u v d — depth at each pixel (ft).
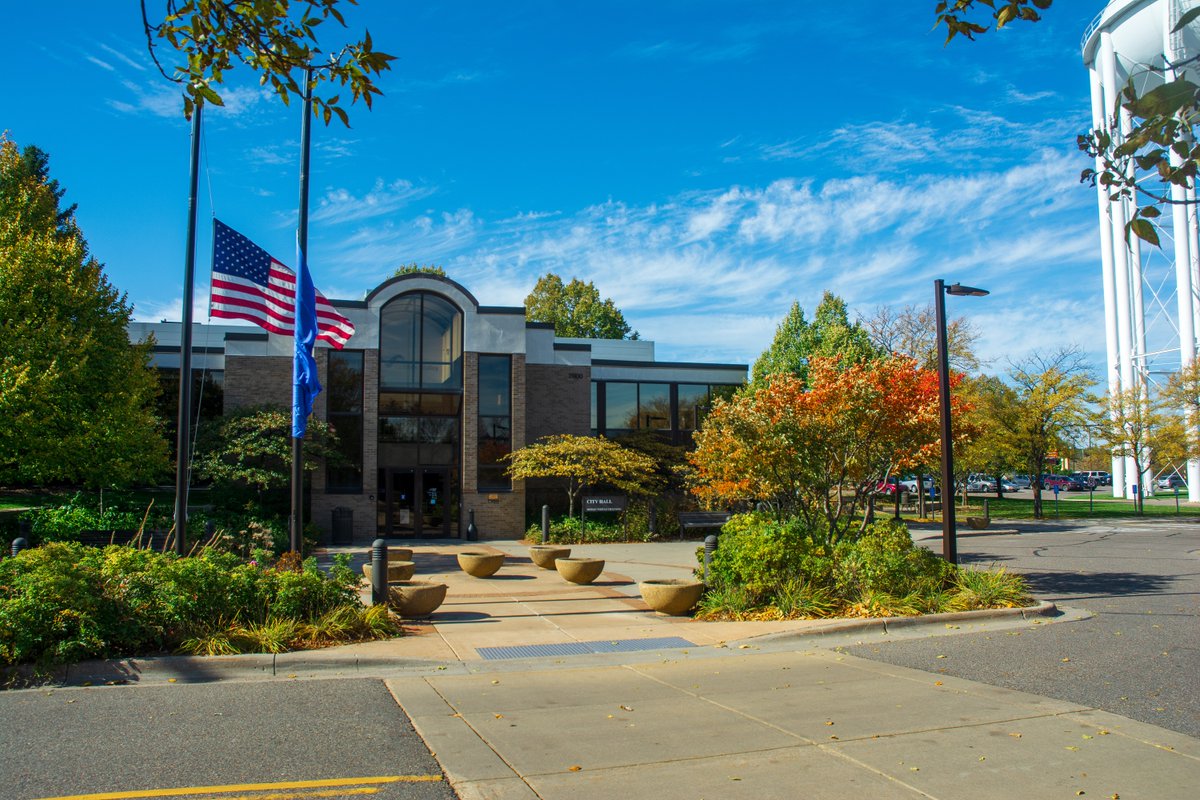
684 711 24.56
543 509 85.40
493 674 29.99
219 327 112.98
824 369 50.26
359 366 90.99
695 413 108.78
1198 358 126.52
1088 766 19.43
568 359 103.24
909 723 23.06
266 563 55.93
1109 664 30.45
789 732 22.29
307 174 44.83
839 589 41.24
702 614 41.01
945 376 47.70
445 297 93.61
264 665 30.09
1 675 27.78
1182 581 53.62
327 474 89.04
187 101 16.71
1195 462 150.71
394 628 36.27
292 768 19.20
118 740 21.29
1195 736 21.79
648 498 95.91
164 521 69.56
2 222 72.18
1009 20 13.96
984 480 203.72
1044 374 123.75
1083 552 73.72
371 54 16.28
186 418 39.73
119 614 30.71
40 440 64.80
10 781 18.15
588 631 37.68
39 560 31.09
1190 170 11.85
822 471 48.88
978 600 41.52
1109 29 137.08
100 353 71.31
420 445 94.32
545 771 19.17
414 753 20.45
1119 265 148.97
